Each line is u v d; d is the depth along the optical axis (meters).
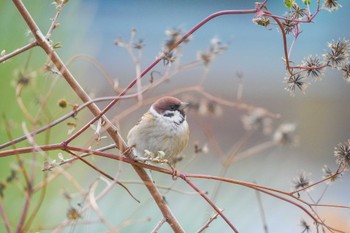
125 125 15.76
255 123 8.08
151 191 6.52
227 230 10.45
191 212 9.91
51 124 5.55
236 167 12.53
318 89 24.33
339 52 6.23
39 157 10.12
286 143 7.96
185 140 9.61
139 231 9.76
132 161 6.65
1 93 10.20
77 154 6.42
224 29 33.38
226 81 27.38
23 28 10.90
